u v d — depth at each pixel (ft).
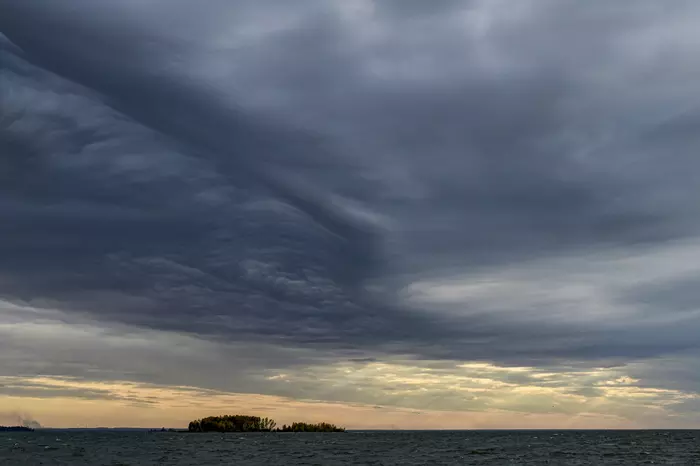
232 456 387.34
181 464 322.75
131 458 368.48
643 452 428.15
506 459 362.53
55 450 462.19
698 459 357.20
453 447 515.09
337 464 323.78
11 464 325.42
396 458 370.32
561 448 493.77
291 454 408.46
